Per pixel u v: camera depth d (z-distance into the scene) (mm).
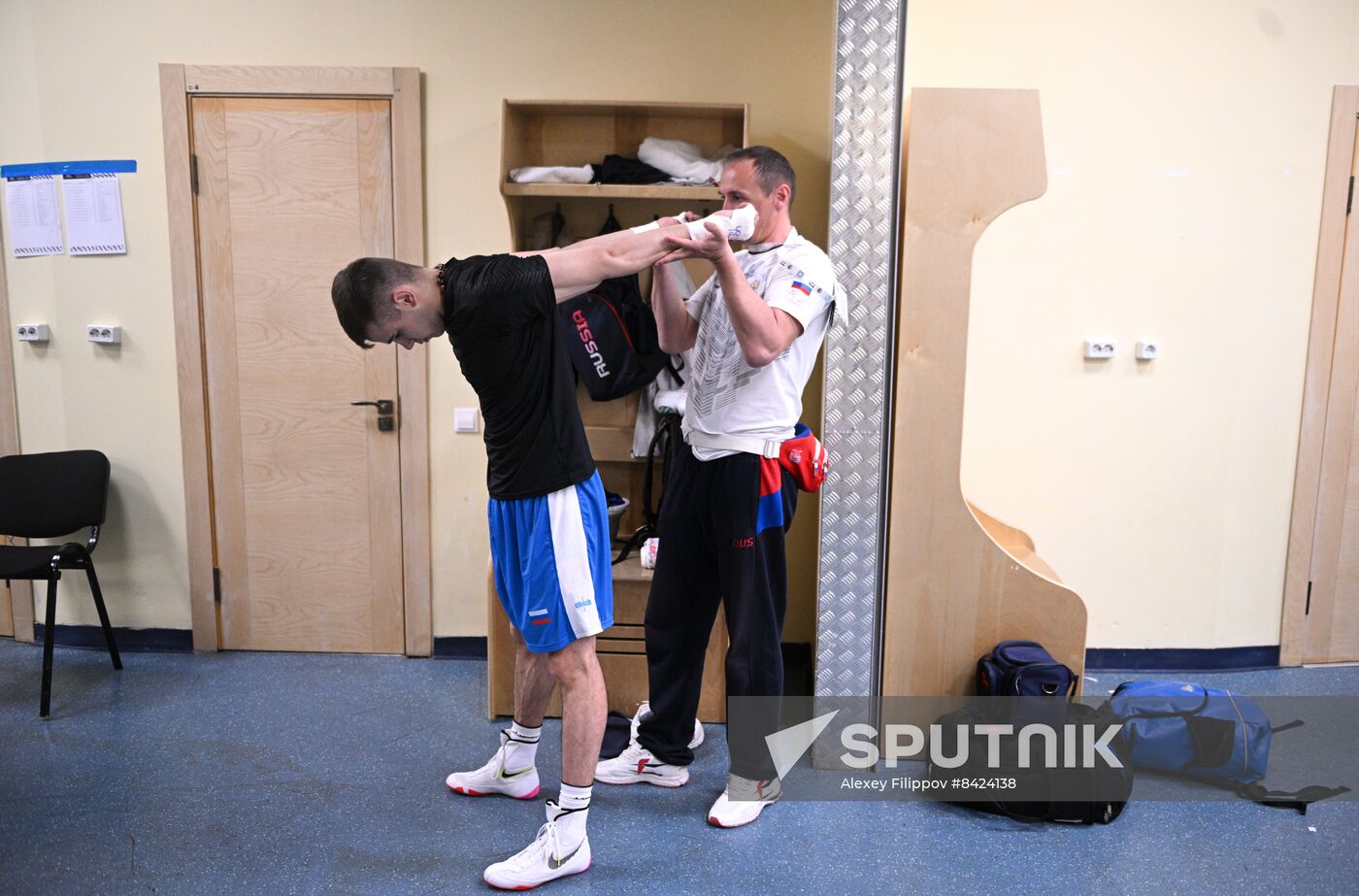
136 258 3564
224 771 2822
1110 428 3537
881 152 2693
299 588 3684
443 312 2131
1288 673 3637
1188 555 3607
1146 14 3340
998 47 3346
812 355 2541
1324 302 3486
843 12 2654
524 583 2303
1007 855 2461
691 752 2797
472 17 3404
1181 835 2561
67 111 3508
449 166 3473
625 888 2305
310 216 3500
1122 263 3457
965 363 2785
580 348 3223
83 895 2236
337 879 2312
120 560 3701
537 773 2805
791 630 3639
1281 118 3402
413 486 3602
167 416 3631
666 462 3285
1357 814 2660
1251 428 3553
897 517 2850
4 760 2867
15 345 3650
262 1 3414
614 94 3441
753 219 2322
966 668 2900
